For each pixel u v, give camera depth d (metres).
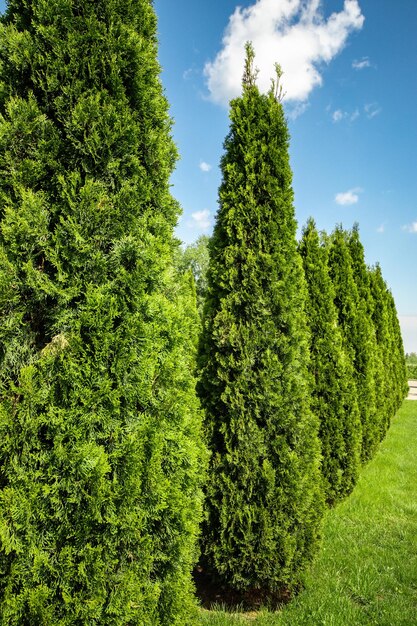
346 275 8.49
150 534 2.45
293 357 4.16
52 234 2.26
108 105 2.43
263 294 4.18
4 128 2.21
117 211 2.40
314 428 4.36
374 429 8.91
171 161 3.06
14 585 2.03
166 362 2.56
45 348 2.25
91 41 2.47
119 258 2.37
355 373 8.48
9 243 2.19
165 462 2.55
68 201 2.29
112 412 2.22
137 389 2.32
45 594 1.97
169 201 2.85
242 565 3.80
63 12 2.41
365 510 6.35
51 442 2.16
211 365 4.28
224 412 4.15
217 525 3.95
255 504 3.88
